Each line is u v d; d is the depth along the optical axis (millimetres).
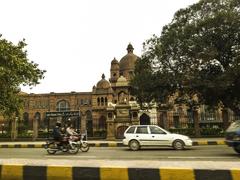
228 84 26641
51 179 6379
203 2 30625
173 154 15227
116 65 65000
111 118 31578
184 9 31516
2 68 21297
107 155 15508
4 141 32031
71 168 6320
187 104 33469
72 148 17031
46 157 14969
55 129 17281
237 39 28062
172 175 5844
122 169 6070
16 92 24766
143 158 13367
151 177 5922
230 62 29000
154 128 18828
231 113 34031
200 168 5953
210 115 41406
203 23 28156
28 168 6559
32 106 74938
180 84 29812
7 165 6707
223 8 29359
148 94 32375
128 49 66125
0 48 22172
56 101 75062
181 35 29266
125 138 18953
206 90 28688
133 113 32031
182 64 29625
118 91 39250
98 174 6156
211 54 27000
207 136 29844
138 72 33281
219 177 5668
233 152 15477
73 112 31828
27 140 31922
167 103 33969
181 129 32281
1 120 41406
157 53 31016
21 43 25141
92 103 66562
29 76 24188
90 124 34438
